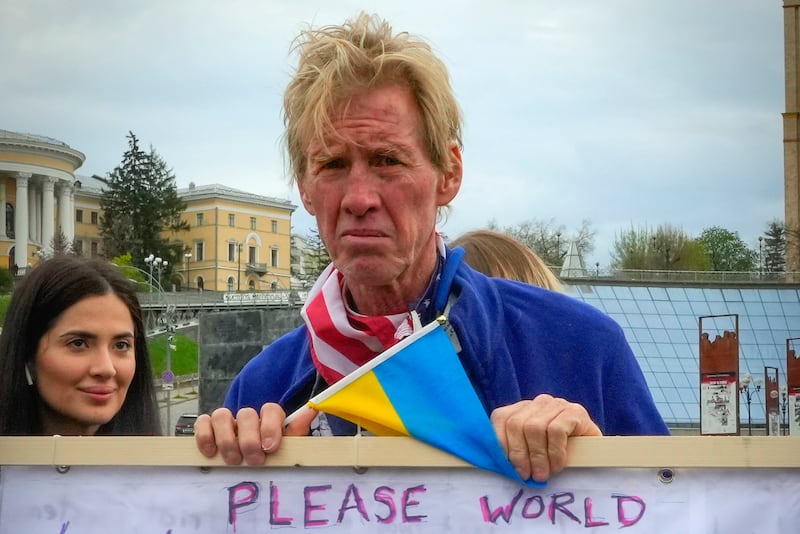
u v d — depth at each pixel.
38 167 112.81
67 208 117.44
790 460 2.18
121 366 3.69
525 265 4.36
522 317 2.87
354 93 2.51
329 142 2.52
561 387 2.79
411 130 2.54
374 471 2.32
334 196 2.55
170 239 130.25
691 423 60.03
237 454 2.33
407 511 2.30
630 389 2.83
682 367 62.59
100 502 2.39
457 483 2.29
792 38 104.62
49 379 3.61
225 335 15.98
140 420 3.87
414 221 2.55
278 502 2.34
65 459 2.39
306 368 3.05
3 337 3.61
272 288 129.75
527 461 2.22
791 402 41.81
